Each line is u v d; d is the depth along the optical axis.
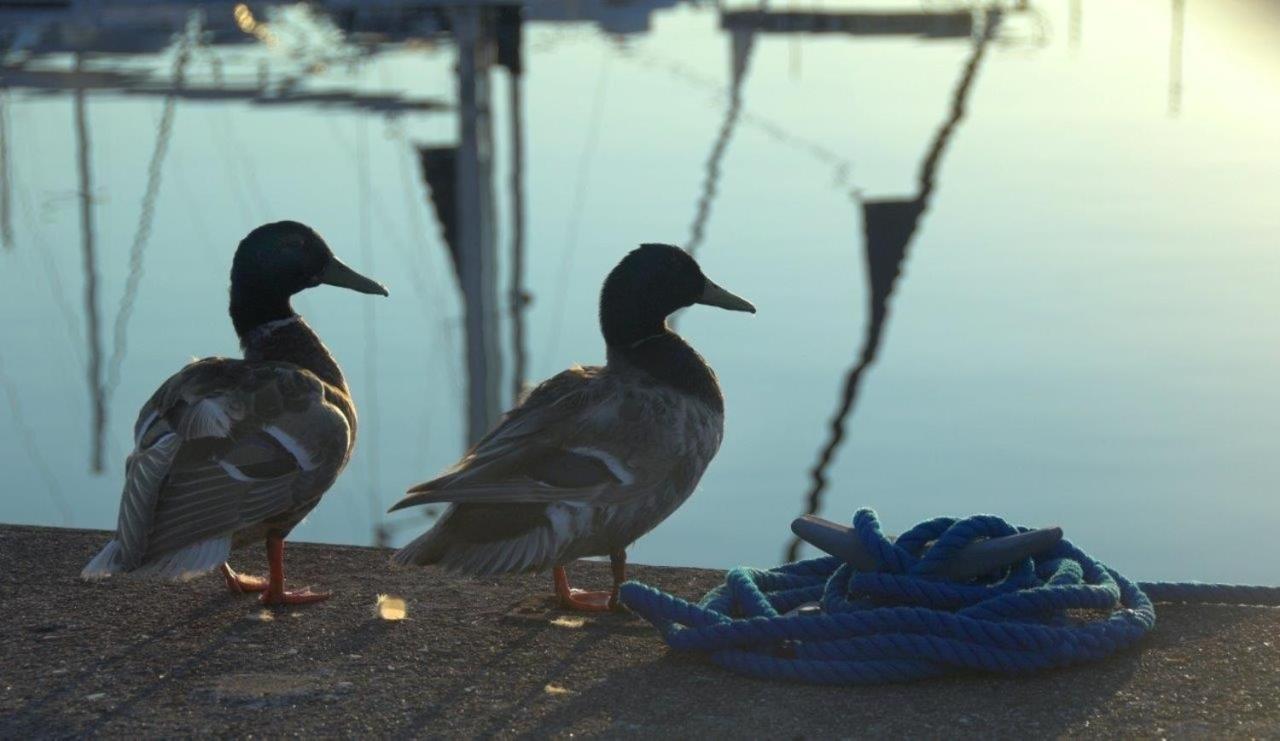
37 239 10.44
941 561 2.66
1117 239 9.93
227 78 13.50
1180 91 14.70
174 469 2.66
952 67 16.36
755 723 2.51
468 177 8.34
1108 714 2.52
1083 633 2.58
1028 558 2.69
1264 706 2.53
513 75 10.08
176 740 2.50
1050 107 14.41
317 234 2.91
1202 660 2.60
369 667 2.62
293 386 2.75
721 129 13.66
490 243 8.43
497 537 2.66
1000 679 2.58
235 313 2.90
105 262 9.91
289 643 2.67
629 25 14.10
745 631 2.60
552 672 2.61
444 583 2.83
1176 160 12.21
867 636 2.58
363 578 2.84
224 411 2.70
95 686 2.59
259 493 2.69
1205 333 8.24
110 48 13.45
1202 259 9.45
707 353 8.16
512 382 8.27
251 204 10.82
